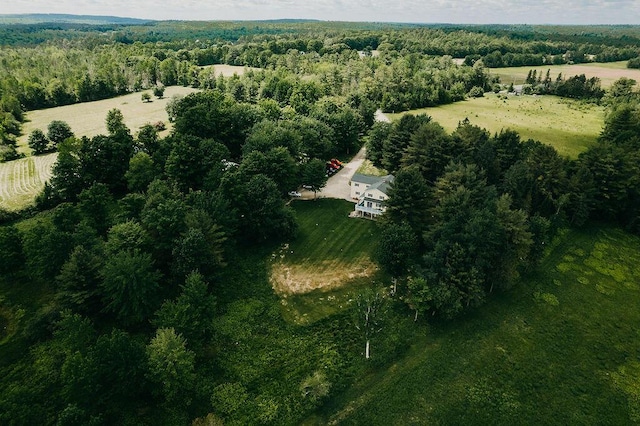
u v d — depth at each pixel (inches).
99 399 1640.0
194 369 1929.1
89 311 2132.1
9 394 1754.4
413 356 2070.6
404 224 2593.5
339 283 2588.6
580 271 2815.0
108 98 7106.3
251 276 2615.7
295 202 3587.6
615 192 3356.3
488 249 2365.9
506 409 1828.2
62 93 6594.5
